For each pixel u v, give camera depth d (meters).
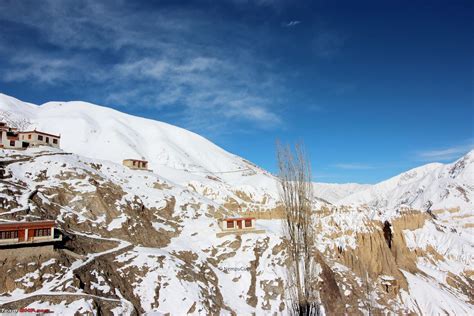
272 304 75.44
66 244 67.31
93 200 83.38
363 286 94.75
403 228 165.38
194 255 82.56
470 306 121.31
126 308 60.06
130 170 108.31
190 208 101.56
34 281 57.25
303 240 38.62
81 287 59.28
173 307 65.88
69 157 95.38
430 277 138.75
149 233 84.81
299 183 39.66
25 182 79.00
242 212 120.75
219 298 73.19
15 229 60.25
